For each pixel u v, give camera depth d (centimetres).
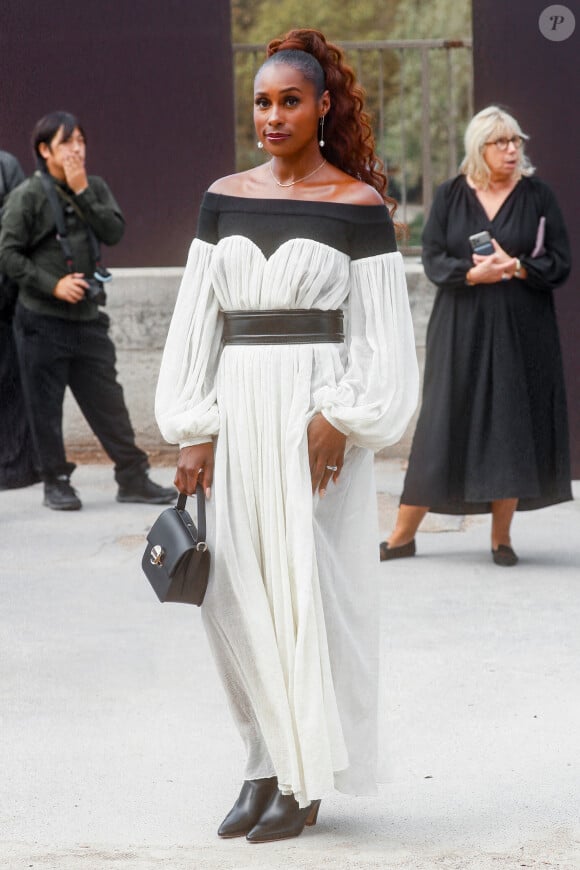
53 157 966
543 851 424
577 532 909
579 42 1044
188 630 691
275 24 3159
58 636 681
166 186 1139
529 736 534
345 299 440
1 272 973
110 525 941
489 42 1052
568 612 713
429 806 467
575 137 1048
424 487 813
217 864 414
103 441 1007
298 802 438
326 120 448
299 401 425
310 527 421
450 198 814
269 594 428
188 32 1120
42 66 1126
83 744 532
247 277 428
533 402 810
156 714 566
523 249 805
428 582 779
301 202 430
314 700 417
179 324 442
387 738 488
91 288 967
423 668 621
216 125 1130
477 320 804
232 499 429
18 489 1077
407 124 2233
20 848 431
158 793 481
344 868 409
